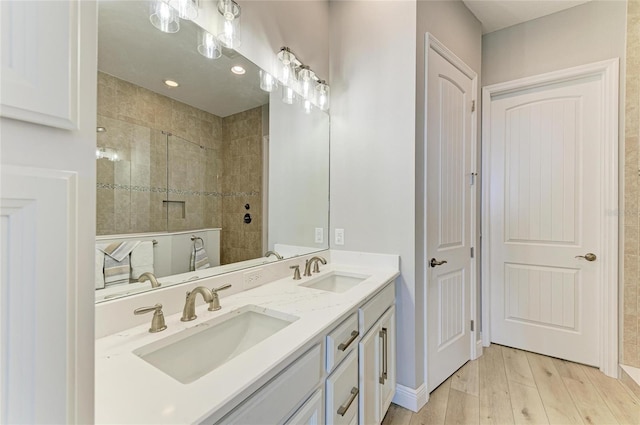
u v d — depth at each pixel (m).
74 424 0.40
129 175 1.04
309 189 1.94
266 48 1.59
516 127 2.47
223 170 1.41
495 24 2.44
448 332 2.06
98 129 0.97
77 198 0.40
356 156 2.00
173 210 1.19
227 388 0.64
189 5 1.13
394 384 1.73
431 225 1.90
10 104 0.33
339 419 1.08
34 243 0.35
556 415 1.68
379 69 1.89
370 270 1.82
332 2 2.12
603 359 2.11
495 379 2.04
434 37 1.89
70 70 0.39
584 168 2.21
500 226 2.54
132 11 1.03
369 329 1.40
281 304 1.19
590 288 2.18
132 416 0.55
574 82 2.25
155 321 0.93
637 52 1.96
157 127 1.13
